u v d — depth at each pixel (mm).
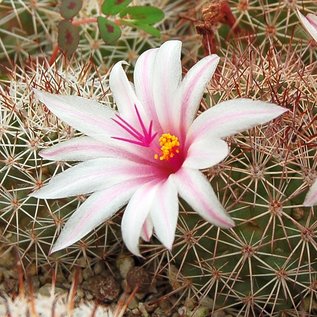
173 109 143
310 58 177
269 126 149
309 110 152
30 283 153
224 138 146
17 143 159
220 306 158
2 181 158
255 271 151
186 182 134
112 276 165
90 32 189
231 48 182
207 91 158
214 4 173
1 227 162
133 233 133
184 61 192
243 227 149
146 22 179
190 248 153
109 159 143
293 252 148
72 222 138
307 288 151
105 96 161
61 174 142
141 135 142
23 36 193
